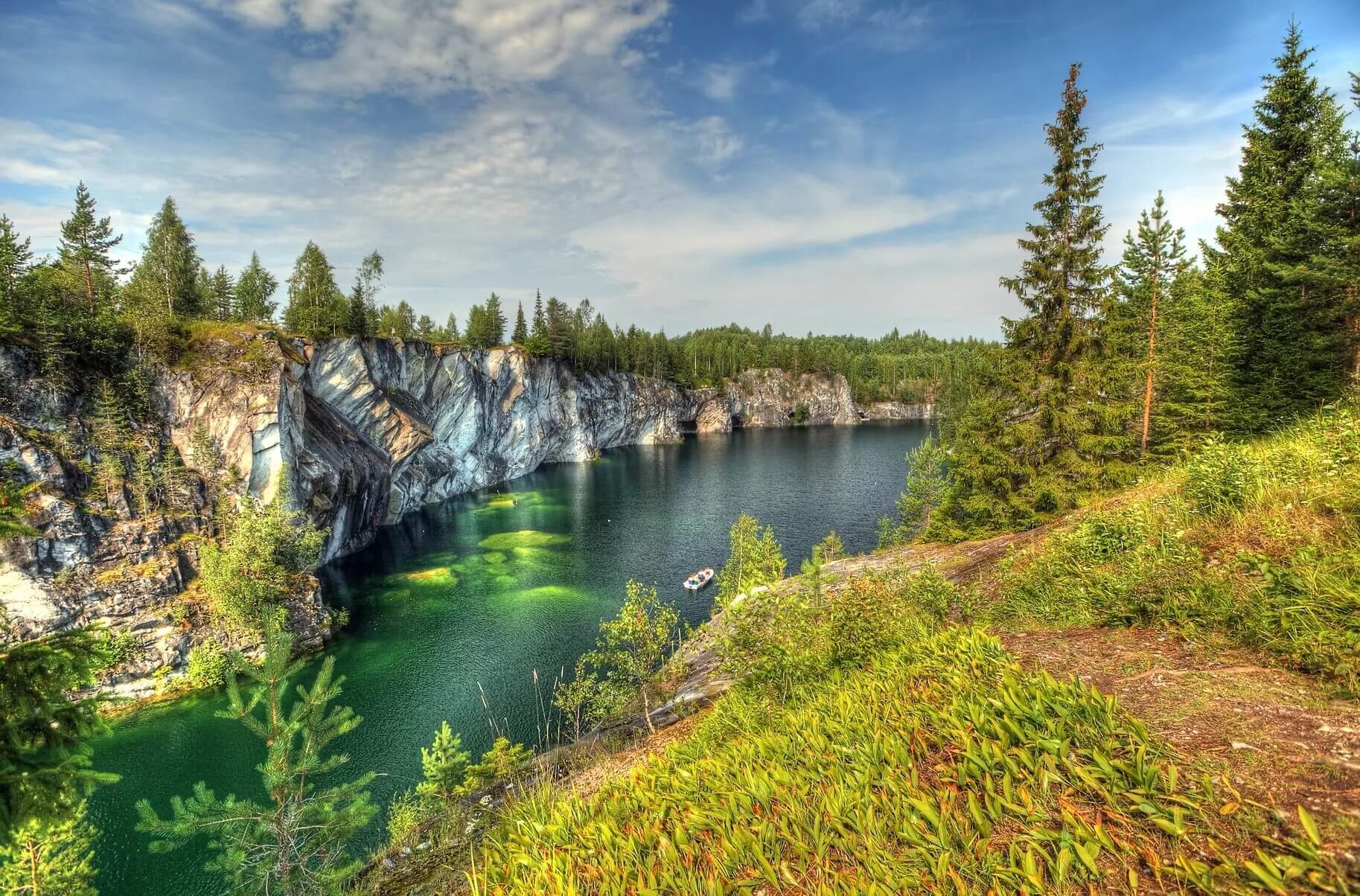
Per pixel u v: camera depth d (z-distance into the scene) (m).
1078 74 21.88
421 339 92.06
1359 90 18.30
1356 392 13.98
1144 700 5.62
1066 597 9.47
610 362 158.25
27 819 5.07
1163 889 3.69
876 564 22.89
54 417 41.03
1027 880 4.02
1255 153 24.48
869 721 6.66
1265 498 8.77
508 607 48.12
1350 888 3.16
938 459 47.50
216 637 38.56
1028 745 5.20
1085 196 22.42
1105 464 23.06
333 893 8.54
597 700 27.84
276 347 57.53
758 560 42.50
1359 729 4.48
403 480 83.94
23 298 43.12
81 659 5.61
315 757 8.84
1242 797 4.09
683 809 6.27
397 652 40.50
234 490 48.38
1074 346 22.50
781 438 162.62
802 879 4.73
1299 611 6.04
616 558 61.28
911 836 4.64
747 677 10.23
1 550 35.62
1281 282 22.28
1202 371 26.05
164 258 66.81
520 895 5.46
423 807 18.84
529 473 119.12
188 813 8.12
